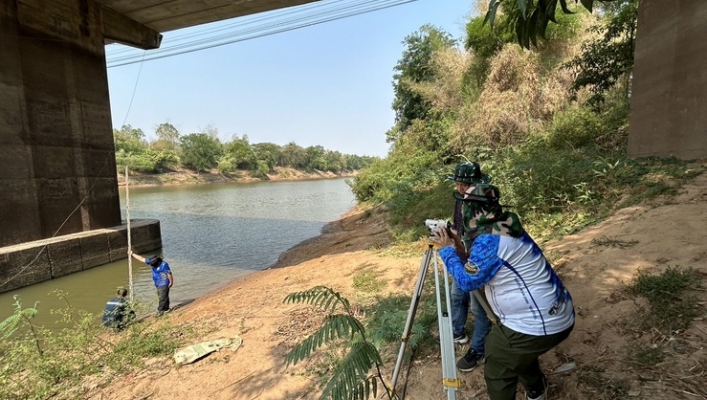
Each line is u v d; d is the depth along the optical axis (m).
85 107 12.67
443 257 2.19
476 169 2.45
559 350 2.79
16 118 10.43
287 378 3.55
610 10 12.84
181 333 5.06
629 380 2.31
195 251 13.25
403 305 4.43
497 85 14.32
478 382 2.79
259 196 39.19
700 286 2.91
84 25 12.79
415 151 19.42
